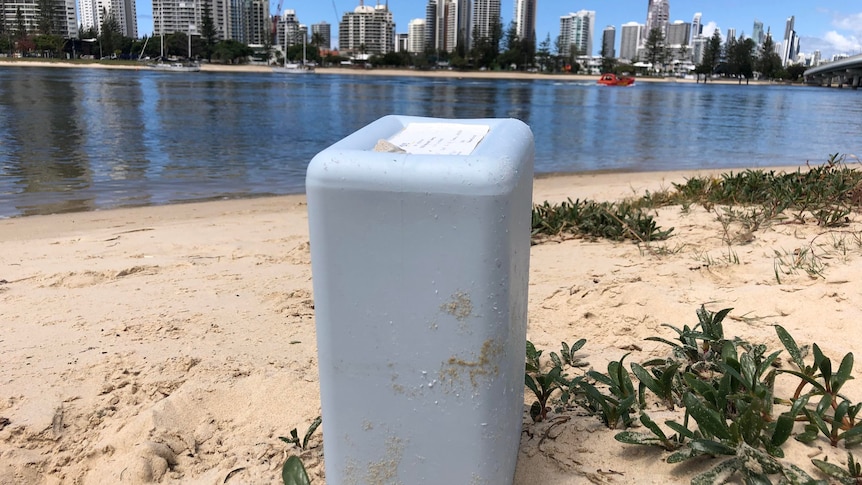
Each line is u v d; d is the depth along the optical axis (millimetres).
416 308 1494
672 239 4789
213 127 21547
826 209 5055
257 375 2613
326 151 1484
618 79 95438
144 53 134750
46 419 2293
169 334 3113
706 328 2633
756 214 5109
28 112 24969
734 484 1766
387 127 1811
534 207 5859
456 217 1422
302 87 58469
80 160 13625
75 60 120812
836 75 121688
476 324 1486
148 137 18125
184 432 2244
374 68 139750
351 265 1495
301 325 3264
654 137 21938
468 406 1542
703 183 6820
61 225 7211
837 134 23781
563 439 2109
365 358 1553
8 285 4031
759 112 37281
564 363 2732
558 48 155125
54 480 2061
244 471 2045
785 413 1967
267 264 4594
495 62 146875
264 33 175500
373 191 1437
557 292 3596
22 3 141750
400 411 1572
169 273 4324
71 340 3033
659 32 158125
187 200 9398
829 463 1807
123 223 7305
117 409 2416
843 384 2324
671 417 2207
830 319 2904
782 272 3627
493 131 1756
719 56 144375
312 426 2125
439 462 1591
